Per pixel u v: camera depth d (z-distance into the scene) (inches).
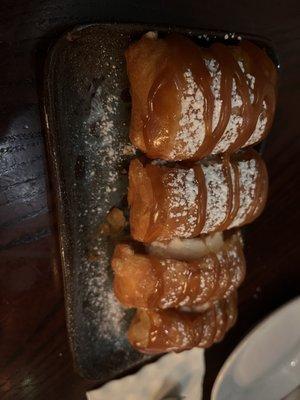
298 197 15.5
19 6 9.9
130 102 11.2
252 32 12.7
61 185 10.7
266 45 12.0
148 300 11.4
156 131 10.0
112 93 11.0
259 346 15.2
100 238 12.0
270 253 15.8
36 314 12.4
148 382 14.5
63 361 13.2
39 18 10.1
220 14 12.1
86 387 13.8
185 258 11.6
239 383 15.4
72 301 12.0
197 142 10.3
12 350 12.4
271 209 15.2
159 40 10.1
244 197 11.7
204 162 11.2
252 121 10.8
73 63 10.4
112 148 11.4
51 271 12.1
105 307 12.8
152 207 10.5
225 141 10.8
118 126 11.3
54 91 10.1
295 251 16.2
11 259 11.6
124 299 11.7
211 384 16.0
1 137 10.5
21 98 10.5
